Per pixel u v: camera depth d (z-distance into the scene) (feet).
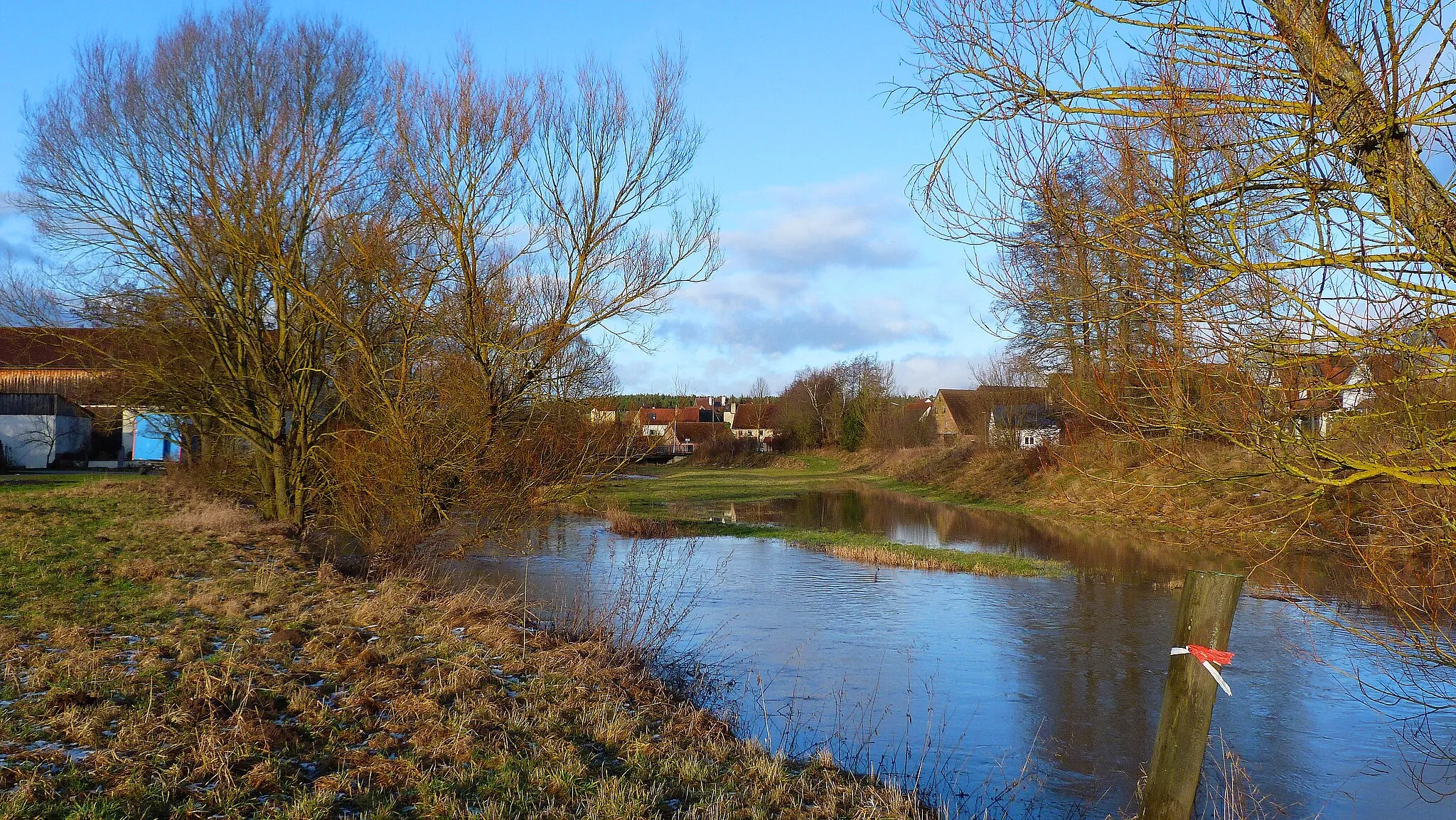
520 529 59.36
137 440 159.22
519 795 20.89
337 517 63.93
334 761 22.34
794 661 45.09
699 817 21.16
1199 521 22.12
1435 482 16.58
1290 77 17.47
